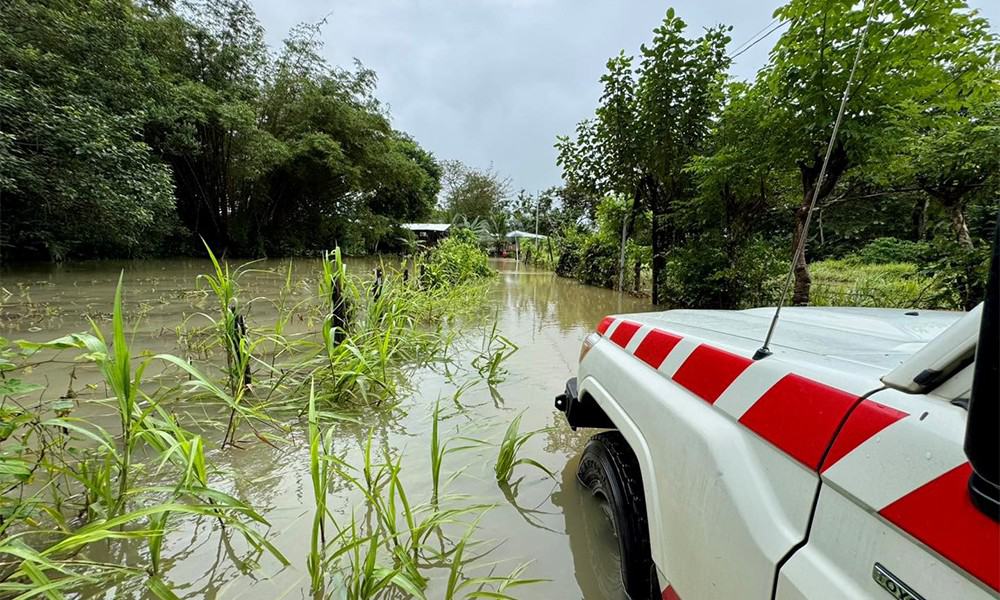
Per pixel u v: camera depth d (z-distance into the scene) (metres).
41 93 9.45
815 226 15.54
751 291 8.41
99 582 1.70
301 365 4.01
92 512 2.02
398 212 32.66
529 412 3.62
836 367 1.00
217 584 1.77
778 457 0.96
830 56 5.15
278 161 19.39
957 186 5.72
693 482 1.14
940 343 0.76
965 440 0.59
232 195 20.73
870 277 10.57
